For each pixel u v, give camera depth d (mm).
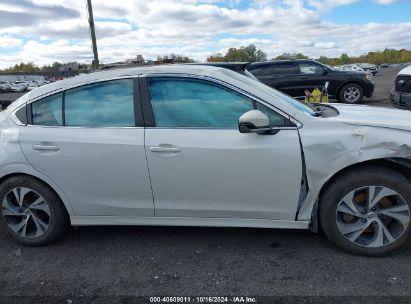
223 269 3217
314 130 3148
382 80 33156
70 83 3564
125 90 3441
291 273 3104
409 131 3092
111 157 3363
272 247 3527
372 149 3045
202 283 3039
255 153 3152
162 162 3285
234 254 3443
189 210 3400
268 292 2885
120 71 3508
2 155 3580
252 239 3691
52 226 3662
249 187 3238
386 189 3100
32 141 3508
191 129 3275
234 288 2955
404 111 3781
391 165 3172
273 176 3184
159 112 3361
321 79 13172
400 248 3244
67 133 3463
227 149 3180
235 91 3277
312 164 3119
